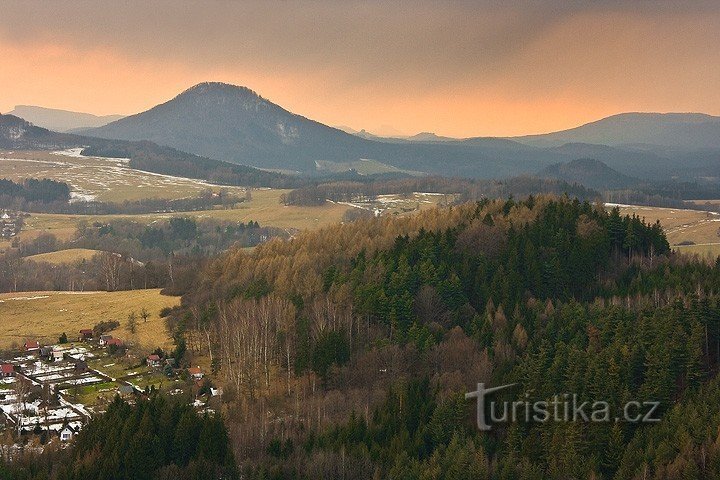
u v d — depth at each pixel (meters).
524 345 136.38
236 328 155.88
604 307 144.50
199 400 140.62
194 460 110.75
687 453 100.31
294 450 112.81
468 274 164.12
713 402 109.00
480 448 105.25
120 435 112.56
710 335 129.12
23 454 116.38
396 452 109.50
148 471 109.38
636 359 120.12
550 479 103.38
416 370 137.38
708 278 156.00
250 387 141.12
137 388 150.88
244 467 109.00
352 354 143.50
